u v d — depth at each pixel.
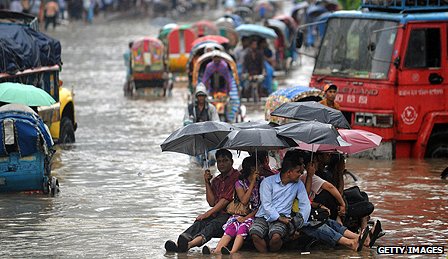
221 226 25.38
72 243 26.12
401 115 38.69
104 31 124.50
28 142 31.53
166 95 64.19
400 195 32.16
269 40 72.62
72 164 38.22
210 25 72.06
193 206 30.69
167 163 38.53
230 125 25.95
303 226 24.92
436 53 38.88
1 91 32.28
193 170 37.06
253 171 25.06
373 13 39.94
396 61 38.50
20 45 37.25
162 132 47.06
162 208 30.44
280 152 31.97
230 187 25.36
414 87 38.69
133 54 62.66
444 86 38.97
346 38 40.44
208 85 47.03
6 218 29.02
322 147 25.98
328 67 40.81
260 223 24.80
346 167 37.44
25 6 118.38
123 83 70.56
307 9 98.56
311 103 27.14
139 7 166.75
